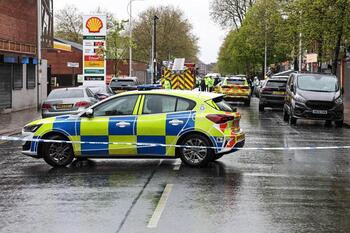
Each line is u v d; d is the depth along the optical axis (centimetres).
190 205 838
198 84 5356
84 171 1143
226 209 816
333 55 3209
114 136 1179
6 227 725
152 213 789
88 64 3484
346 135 1941
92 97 2259
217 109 1178
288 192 938
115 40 4894
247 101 3972
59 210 812
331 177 1084
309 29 2933
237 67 8156
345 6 2758
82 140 1192
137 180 1035
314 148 1438
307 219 762
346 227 723
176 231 701
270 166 1208
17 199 887
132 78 3588
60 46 6300
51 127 1202
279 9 4803
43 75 3681
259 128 2166
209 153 1166
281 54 6119
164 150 1172
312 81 2408
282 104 3247
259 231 703
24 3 3200
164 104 1184
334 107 2275
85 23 3475
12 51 2978
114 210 808
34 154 1216
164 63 6438
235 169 1161
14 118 2558
